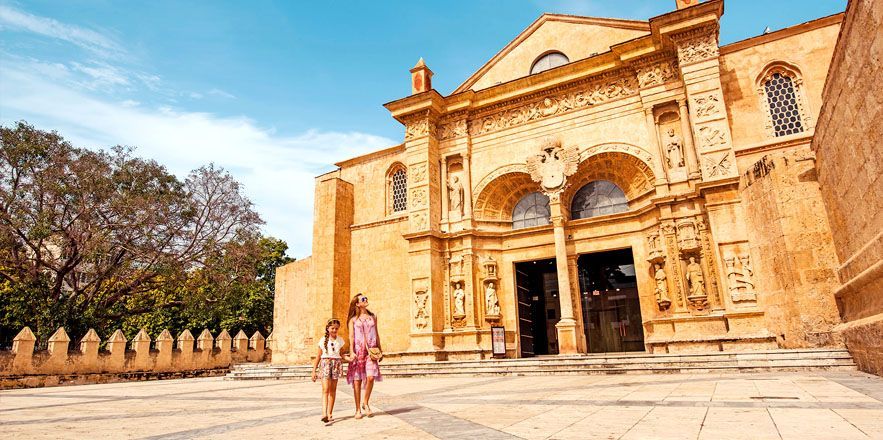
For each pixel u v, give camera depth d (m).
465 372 17.53
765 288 16.30
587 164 22.52
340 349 7.55
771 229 15.78
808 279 14.34
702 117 18.69
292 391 13.89
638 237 21.14
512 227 24.94
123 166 31.77
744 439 4.70
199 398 12.42
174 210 33.22
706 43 19.28
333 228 26.91
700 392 8.77
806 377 10.57
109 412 9.62
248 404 10.42
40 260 27.98
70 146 29.72
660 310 19.44
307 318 28.08
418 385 14.03
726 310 16.89
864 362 10.94
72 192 28.14
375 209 27.73
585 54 23.67
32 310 27.83
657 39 20.36
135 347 24.92
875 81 8.80
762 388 8.92
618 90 22.06
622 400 8.13
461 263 23.70
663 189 19.73
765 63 19.48
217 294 33.53
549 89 23.42
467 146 24.91
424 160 24.62
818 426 5.19
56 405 11.54
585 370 15.61
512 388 11.54
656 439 4.86
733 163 17.73
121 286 31.47
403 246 25.98
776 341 15.64
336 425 6.91
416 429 6.25
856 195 11.26
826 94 12.05
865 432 4.79
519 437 5.31
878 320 9.78
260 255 36.44
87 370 22.75
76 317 28.27
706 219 18.53
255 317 42.22
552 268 25.33
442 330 23.17
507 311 23.22
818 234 14.40
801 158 15.06
